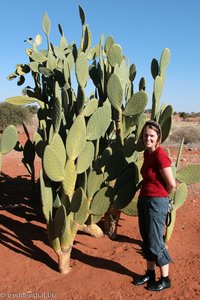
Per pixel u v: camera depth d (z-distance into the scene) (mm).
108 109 3891
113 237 4699
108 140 4746
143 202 3439
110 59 4410
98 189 4070
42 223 5062
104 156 4031
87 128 3854
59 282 3662
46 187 3725
